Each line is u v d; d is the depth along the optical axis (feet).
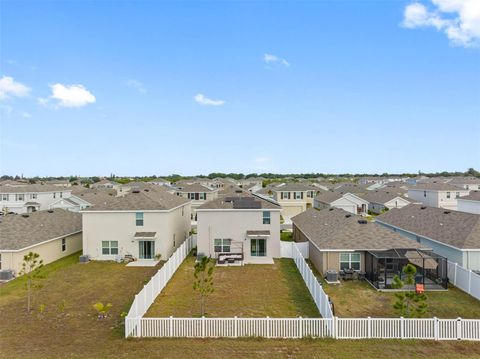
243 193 127.54
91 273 80.18
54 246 93.91
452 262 73.67
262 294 63.72
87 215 94.79
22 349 42.83
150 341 44.83
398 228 101.71
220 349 42.57
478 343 44.24
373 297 61.93
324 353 41.52
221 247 95.91
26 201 204.74
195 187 193.36
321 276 75.61
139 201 98.17
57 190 227.40
